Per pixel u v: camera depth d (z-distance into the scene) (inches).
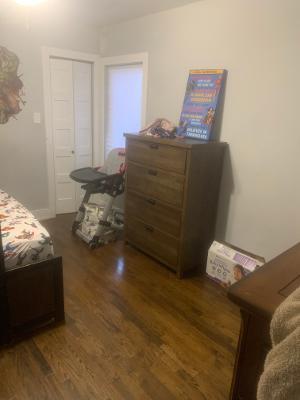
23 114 129.7
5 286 66.1
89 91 147.0
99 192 122.9
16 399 57.9
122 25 129.7
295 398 24.8
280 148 86.6
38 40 125.6
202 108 101.6
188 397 59.9
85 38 137.6
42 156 139.5
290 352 25.4
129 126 142.3
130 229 118.0
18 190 137.2
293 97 81.7
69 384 61.4
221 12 93.7
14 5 106.7
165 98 118.0
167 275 103.0
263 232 94.9
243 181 97.1
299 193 84.7
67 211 154.9
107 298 89.2
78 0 102.2
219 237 108.3
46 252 72.8
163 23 112.6
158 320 81.2
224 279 96.7
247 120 92.7
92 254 114.5
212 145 94.3
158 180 101.2
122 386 61.6
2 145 128.2
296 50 79.1
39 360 66.7
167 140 95.2
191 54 105.3
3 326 67.9
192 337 75.7
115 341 73.1
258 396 27.4
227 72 95.4
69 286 94.0
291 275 39.4
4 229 75.5
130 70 135.5
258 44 86.4
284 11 79.7
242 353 38.7
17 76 124.5
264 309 32.9
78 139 149.3
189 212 96.1
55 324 77.4
